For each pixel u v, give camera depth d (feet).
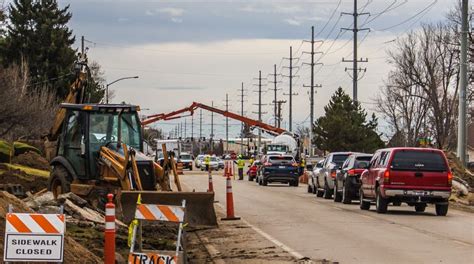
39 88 342.03
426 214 129.29
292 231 98.99
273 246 83.15
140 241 61.57
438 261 70.08
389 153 126.41
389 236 92.32
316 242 86.38
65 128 115.03
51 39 376.89
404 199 124.67
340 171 160.35
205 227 98.68
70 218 86.48
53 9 387.96
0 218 59.62
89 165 110.22
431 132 365.40
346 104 358.84
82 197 109.29
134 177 101.76
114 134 112.88
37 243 49.29
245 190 214.48
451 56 341.00
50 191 112.88
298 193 202.59
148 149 120.67
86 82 137.18
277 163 245.45
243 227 104.47
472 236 92.22
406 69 360.69
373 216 123.03
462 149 193.06
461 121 191.83
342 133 344.28
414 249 79.20
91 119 111.86
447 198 124.36
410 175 124.06
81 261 60.54
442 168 124.47
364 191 136.98
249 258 74.18
